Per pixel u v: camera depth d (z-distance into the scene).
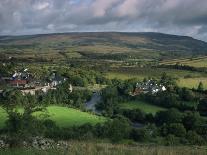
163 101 152.00
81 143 25.31
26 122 24.19
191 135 73.19
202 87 173.50
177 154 21.28
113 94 164.50
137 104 156.12
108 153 20.16
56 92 164.25
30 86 185.75
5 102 24.72
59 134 54.34
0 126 52.09
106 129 63.41
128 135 64.19
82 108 142.62
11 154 18.81
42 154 19.16
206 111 138.00
